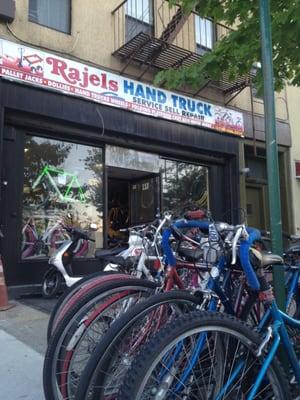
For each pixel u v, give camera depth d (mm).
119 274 3369
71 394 2689
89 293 2861
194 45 9820
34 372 3645
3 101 6941
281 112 11727
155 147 9047
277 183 3029
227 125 10148
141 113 8633
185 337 2092
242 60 5344
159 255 3123
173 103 9180
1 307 5902
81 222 7984
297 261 3260
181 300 2426
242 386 2332
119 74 8477
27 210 7379
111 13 8531
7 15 7102
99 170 8328
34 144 7590
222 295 2564
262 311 2666
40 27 7562
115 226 9312
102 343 2238
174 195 9438
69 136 7918
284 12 4652
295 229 11445
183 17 8742
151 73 8930
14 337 4645
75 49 7926
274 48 5117
